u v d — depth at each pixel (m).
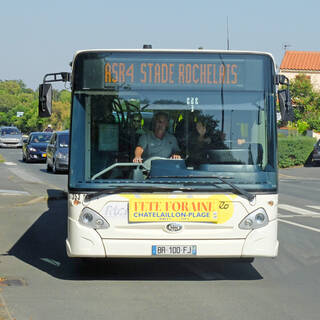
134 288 8.70
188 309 7.60
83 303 7.86
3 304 7.78
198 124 8.95
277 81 9.62
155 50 9.01
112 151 8.84
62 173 31.22
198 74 9.03
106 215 8.59
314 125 65.12
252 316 7.33
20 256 11.15
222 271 9.95
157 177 8.77
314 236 13.74
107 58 8.95
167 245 8.59
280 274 9.78
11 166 36.12
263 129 8.99
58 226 14.72
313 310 7.63
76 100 8.90
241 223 8.66
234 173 8.82
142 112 8.93
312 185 28.23
